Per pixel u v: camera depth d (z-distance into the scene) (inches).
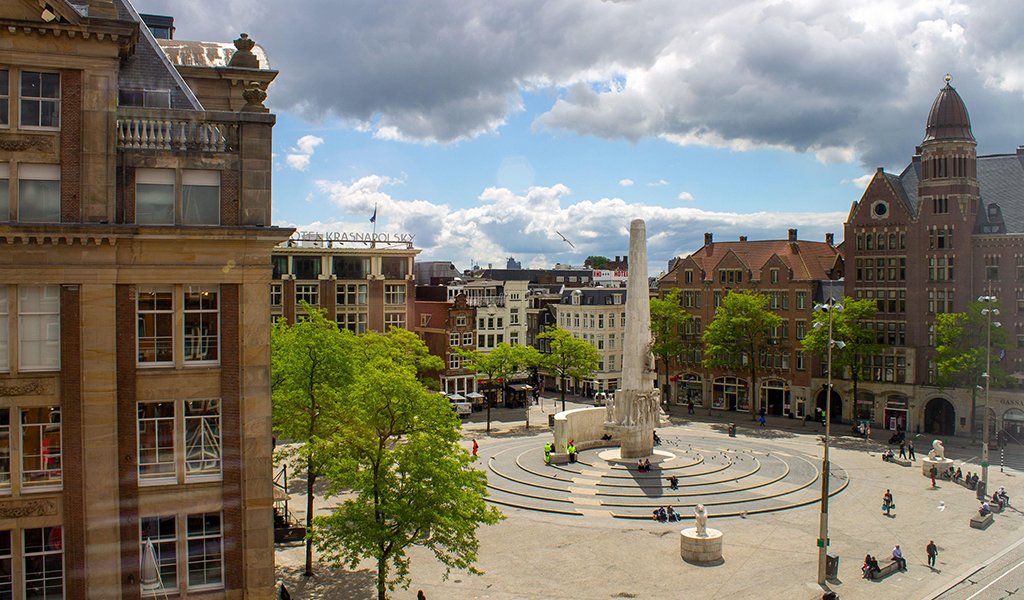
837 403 3363.7
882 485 2151.8
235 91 1141.1
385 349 2615.7
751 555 1568.7
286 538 1665.8
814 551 1592.0
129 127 889.5
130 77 965.8
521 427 3137.3
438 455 1219.2
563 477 2121.1
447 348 3617.1
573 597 1353.3
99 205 861.8
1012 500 2022.6
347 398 1336.1
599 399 3336.6
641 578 1444.4
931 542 1524.4
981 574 1467.8
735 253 3651.6
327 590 1365.7
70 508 857.5
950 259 2987.2
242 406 923.4
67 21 837.2
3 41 823.1
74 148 856.9
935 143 3004.4
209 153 915.4
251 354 924.0
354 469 1205.7
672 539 1669.5
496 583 1418.6
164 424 906.7
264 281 926.4
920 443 2790.4
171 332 905.5
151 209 901.2
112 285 866.1
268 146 933.8
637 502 1915.6
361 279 3292.3
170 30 1446.9
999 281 2888.8
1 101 832.9
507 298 3983.8
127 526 884.6
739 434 2940.5
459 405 3346.5
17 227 816.3
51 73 852.0
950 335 2800.2
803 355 3368.6
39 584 858.8
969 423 2903.5
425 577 1444.4
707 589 1389.0
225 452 921.5
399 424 1261.1
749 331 3299.7
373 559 1537.9
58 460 861.8
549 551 1595.7
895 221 3122.5
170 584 906.1
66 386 855.1
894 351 3095.5
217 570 924.6
